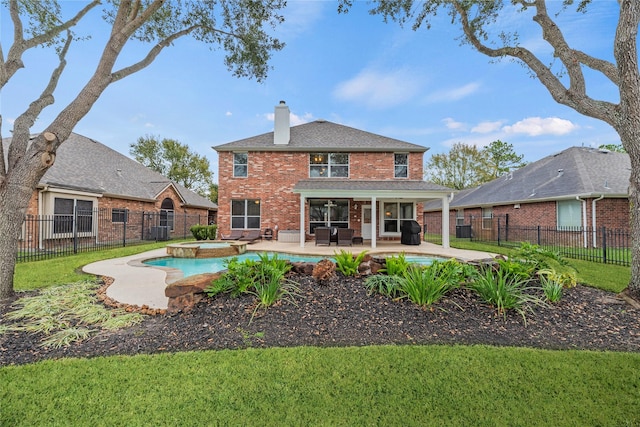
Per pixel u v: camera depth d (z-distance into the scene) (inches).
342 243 524.1
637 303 191.6
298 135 693.3
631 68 205.5
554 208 621.3
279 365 119.1
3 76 207.9
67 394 101.0
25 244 480.7
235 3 324.2
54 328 158.4
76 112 227.9
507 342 143.9
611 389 105.2
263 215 636.1
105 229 626.8
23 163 213.6
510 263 218.7
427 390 104.7
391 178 635.5
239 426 87.7
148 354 130.0
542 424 89.4
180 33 300.7
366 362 121.5
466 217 923.4
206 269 358.9
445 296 189.6
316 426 87.8
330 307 177.0
